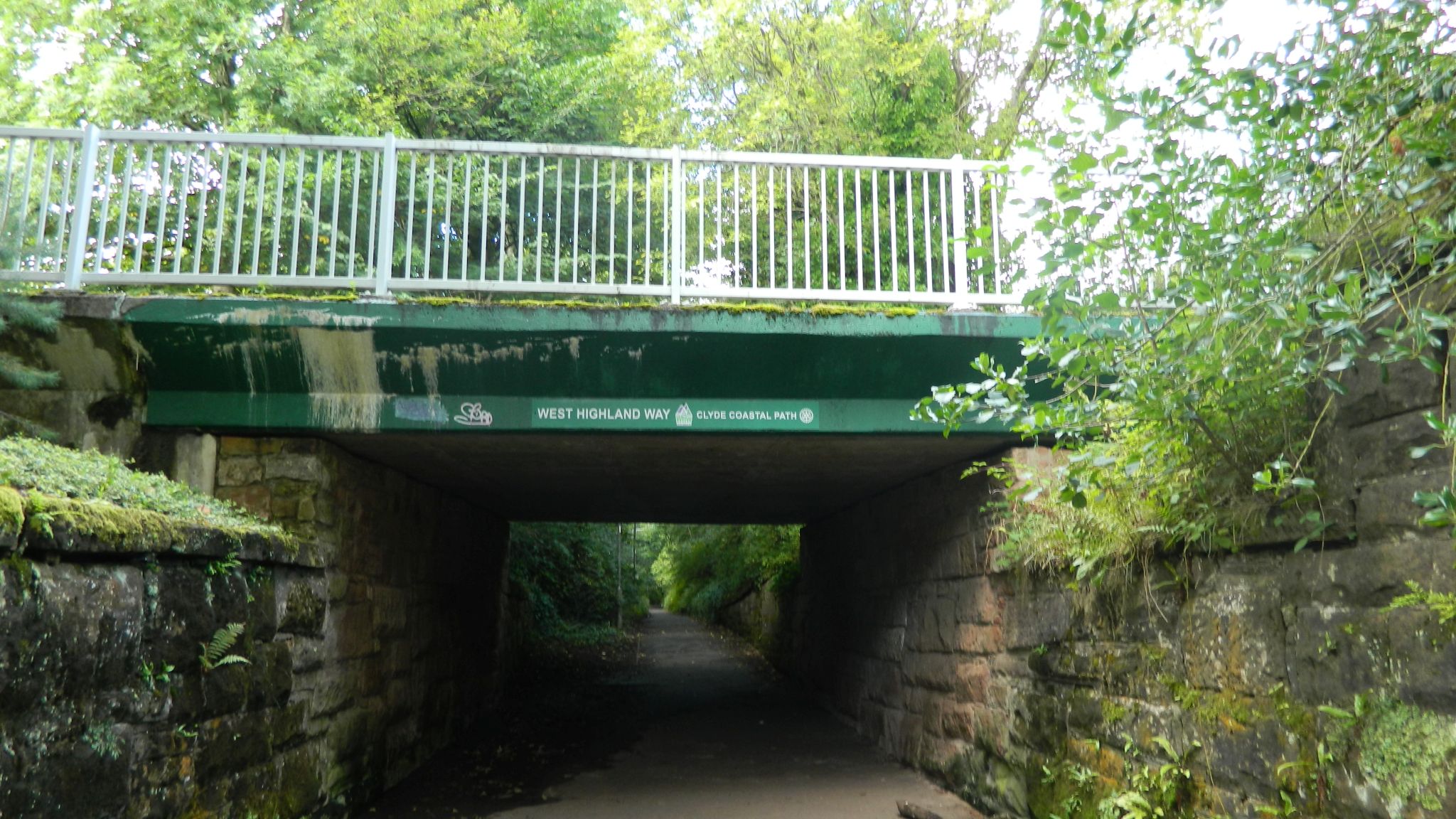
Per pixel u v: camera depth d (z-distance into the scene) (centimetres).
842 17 1425
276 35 1373
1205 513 441
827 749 999
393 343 621
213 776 472
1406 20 346
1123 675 511
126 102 1238
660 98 1438
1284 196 390
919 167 652
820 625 1344
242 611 509
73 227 611
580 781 851
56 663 347
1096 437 516
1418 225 333
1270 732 397
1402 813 327
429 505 966
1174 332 405
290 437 659
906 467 831
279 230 622
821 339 629
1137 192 397
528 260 956
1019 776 633
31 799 331
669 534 3209
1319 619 374
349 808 703
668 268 718
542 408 653
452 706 1061
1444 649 313
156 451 639
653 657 2064
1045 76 1362
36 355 613
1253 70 363
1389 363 346
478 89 1401
